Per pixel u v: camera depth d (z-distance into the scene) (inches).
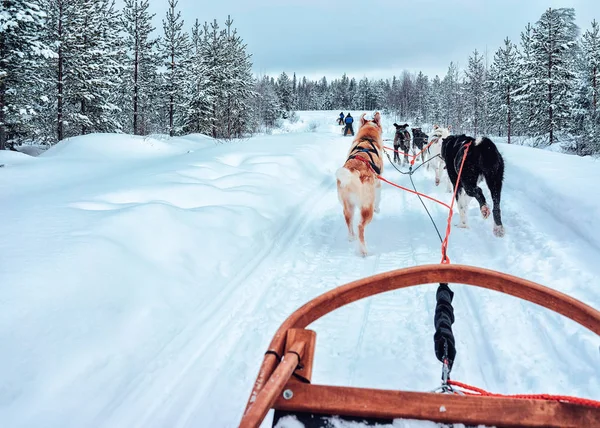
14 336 129.3
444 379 77.7
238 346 153.3
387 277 85.1
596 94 1379.2
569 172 382.6
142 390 127.0
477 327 157.8
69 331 139.2
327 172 534.6
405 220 314.8
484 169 256.5
